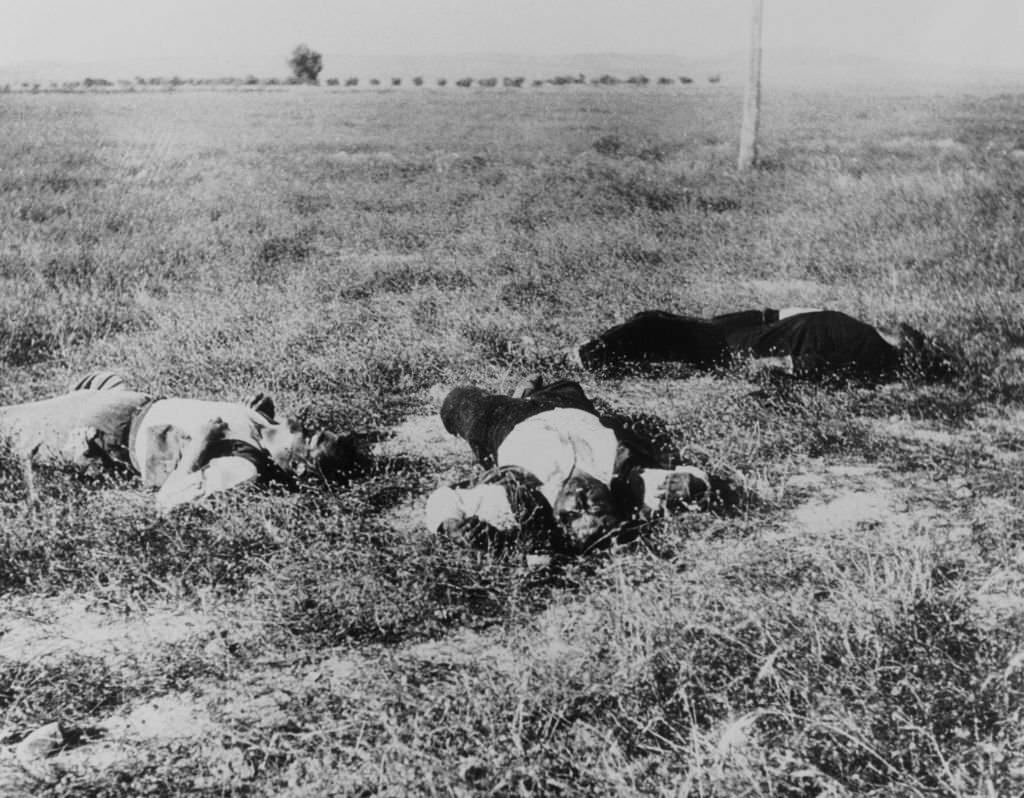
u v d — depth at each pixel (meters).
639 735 3.00
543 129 10.80
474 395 4.89
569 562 3.90
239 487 4.24
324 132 10.33
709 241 8.16
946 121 10.24
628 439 4.38
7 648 3.46
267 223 8.21
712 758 2.86
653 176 9.57
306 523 4.13
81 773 2.89
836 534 4.15
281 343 6.06
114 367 5.73
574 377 5.84
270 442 4.52
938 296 7.01
